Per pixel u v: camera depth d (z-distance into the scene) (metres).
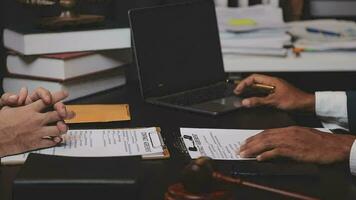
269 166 0.98
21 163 0.98
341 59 1.74
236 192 0.87
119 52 1.58
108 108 1.32
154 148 1.04
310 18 2.14
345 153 1.02
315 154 1.01
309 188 0.90
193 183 0.77
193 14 1.58
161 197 0.85
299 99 1.38
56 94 1.11
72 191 0.82
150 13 1.48
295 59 1.74
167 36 1.50
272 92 1.39
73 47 1.49
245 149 1.03
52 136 1.06
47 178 0.82
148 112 1.34
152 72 1.46
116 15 1.86
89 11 1.82
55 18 1.57
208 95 1.47
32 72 1.49
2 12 1.78
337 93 1.38
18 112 1.06
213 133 1.16
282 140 1.03
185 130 1.18
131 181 0.82
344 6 2.12
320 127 1.36
